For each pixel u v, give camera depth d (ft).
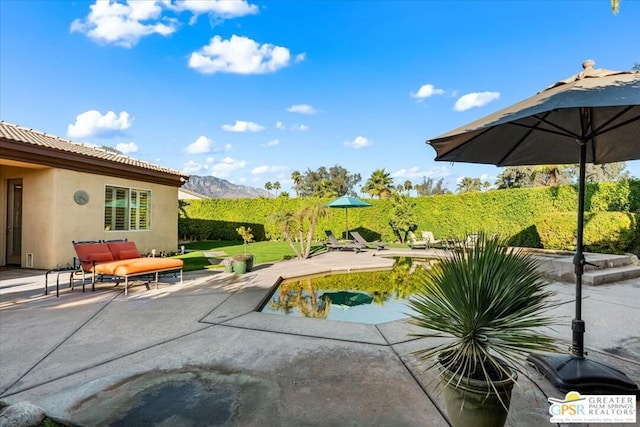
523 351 6.49
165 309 16.85
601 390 8.75
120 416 7.78
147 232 39.60
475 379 6.65
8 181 32.60
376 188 123.13
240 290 21.22
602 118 10.16
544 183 76.13
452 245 8.36
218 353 11.35
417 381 9.36
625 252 30.76
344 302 20.89
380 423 7.45
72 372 10.03
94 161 32.83
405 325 14.26
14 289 21.90
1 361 10.82
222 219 66.18
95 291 21.20
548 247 35.99
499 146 12.26
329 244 48.88
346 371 9.97
